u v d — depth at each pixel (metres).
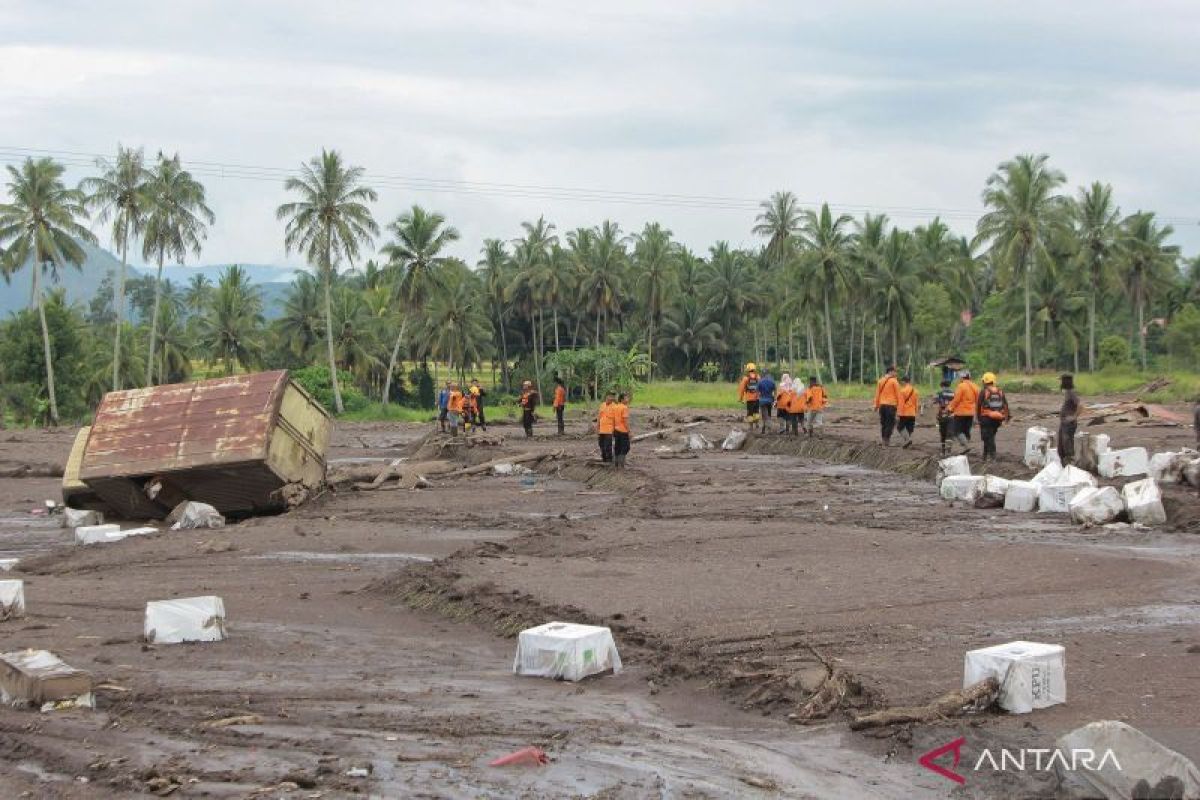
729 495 25.59
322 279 102.44
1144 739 7.57
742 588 14.95
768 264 126.62
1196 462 22.38
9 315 85.06
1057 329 100.31
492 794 7.94
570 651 11.18
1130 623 12.51
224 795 8.04
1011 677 9.34
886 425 31.70
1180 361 85.69
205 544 20.95
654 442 41.69
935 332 89.88
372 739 9.24
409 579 16.48
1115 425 40.78
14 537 24.36
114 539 22.53
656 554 18.03
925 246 104.44
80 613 15.31
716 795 7.86
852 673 10.56
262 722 9.84
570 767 8.48
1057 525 19.91
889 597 14.16
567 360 76.69
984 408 27.47
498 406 87.62
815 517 21.64
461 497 27.94
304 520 24.44
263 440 25.59
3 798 8.14
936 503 23.33
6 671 10.80
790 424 37.97
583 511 24.77
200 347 103.38
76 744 9.31
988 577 15.25
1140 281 98.06
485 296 108.00
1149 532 18.72
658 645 12.17
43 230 72.94
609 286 102.56
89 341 91.12
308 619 14.69
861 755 8.63
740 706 10.09
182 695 10.83
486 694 10.77
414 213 81.38
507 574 16.30
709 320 119.12
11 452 46.97
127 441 26.45
